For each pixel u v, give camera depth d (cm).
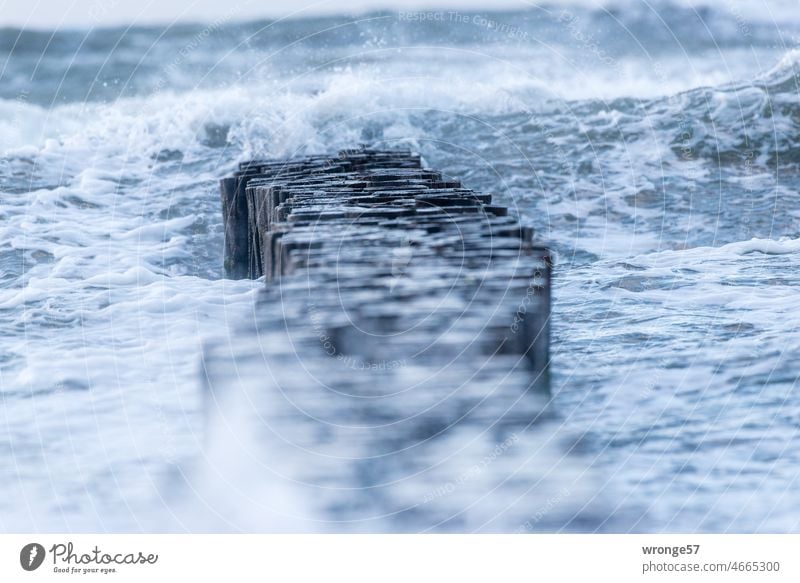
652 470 1952
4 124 6200
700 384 2348
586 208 5075
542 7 7794
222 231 4516
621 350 2578
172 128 6131
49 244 4109
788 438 2083
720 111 6062
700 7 7325
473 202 2427
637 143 5853
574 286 3262
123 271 3719
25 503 1894
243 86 6750
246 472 1859
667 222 4828
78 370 2528
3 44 7250
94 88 6756
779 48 7062
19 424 2205
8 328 2891
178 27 7462
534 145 5906
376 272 1961
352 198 2567
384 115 6338
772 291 3155
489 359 1894
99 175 5419
